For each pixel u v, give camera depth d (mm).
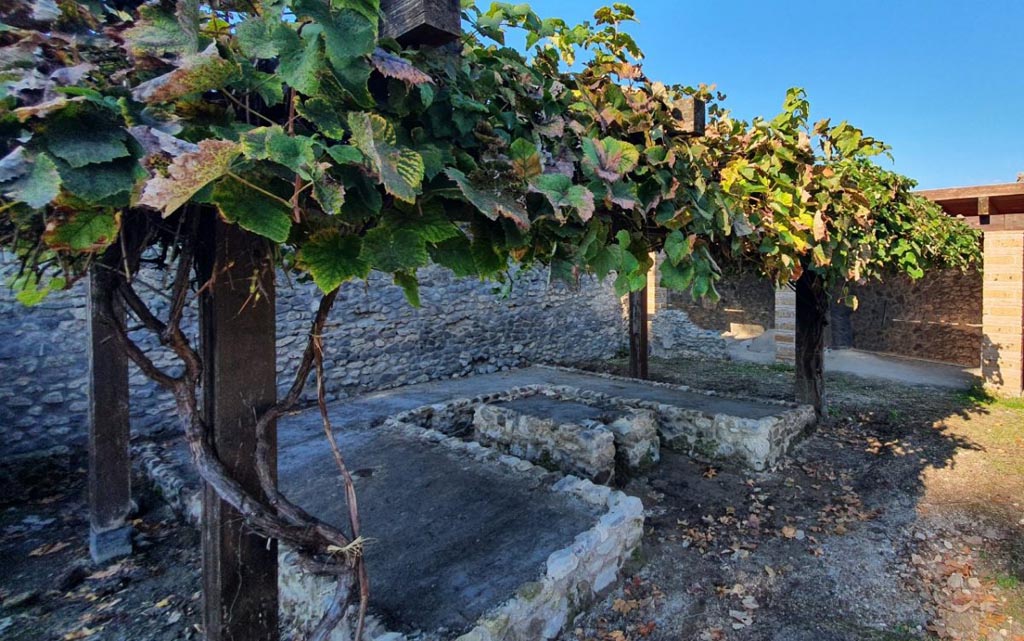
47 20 1075
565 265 1732
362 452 4711
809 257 4398
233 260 1351
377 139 1100
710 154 2812
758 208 2893
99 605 3113
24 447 4898
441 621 2379
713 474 4938
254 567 1498
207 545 1478
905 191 5750
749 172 2797
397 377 8016
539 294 10195
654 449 5254
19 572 3463
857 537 3762
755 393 8055
